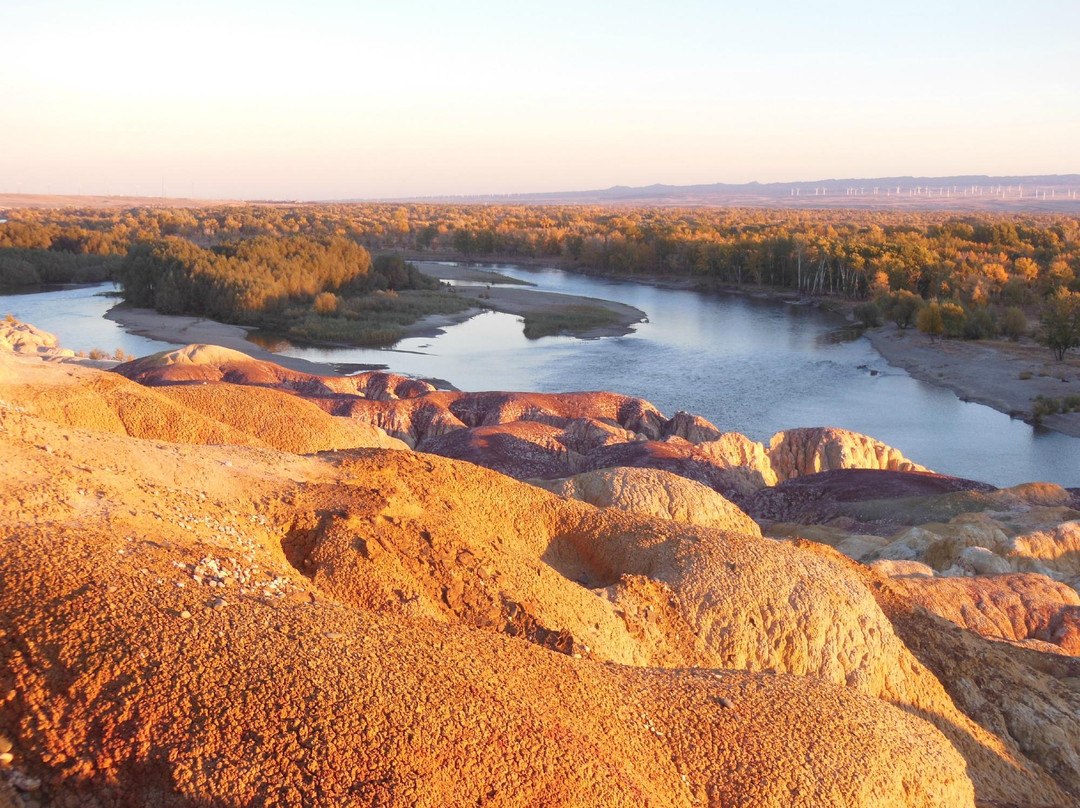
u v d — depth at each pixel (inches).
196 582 373.1
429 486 626.8
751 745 422.3
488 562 522.0
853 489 1587.1
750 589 614.5
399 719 320.2
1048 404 2659.9
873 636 638.5
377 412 1870.1
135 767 283.1
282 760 291.4
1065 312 3238.2
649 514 811.4
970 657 762.2
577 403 2055.9
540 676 401.1
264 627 350.9
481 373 3065.9
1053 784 668.1
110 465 467.2
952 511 1425.9
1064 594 1044.5
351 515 507.8
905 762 448.1
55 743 283.4
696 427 1974.7
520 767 327.9
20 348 2337.6
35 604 320.2
